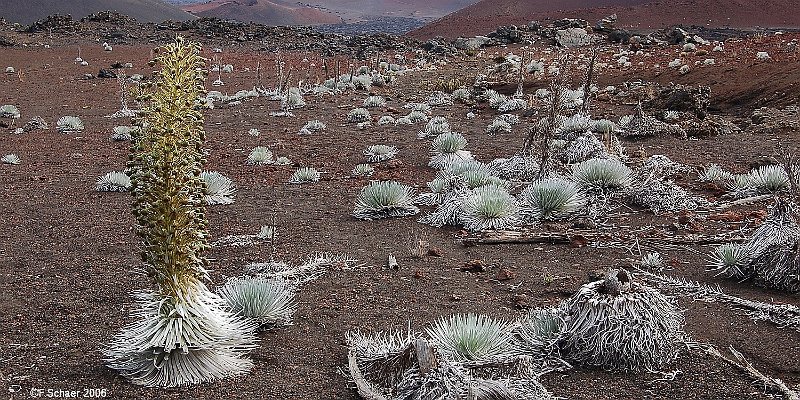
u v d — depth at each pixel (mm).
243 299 5832
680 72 23812
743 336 5664
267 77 33406
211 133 18156
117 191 11695
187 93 4488
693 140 14805
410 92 26672
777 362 5234
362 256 7867
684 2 85000
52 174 13328
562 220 9000
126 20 59312
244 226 9391
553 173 10539
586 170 10008
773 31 61656
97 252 8289
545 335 5445
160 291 4953
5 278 7398
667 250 7879
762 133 15070
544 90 22203
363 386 4766
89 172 13500
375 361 5004
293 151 15398
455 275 7160
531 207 9102
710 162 12672
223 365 5082
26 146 16609
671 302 6246
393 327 5918
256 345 5262
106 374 5105
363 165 12891
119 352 5172
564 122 14320
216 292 6152
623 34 44406
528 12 108188
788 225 6750
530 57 36781
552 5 112375
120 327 5988
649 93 20766
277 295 6020
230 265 7727
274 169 13469
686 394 4781
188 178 4695
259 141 16766
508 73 30594
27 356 5477
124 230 9250
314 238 8672
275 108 22438
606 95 22094
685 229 8602
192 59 4480
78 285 7125
